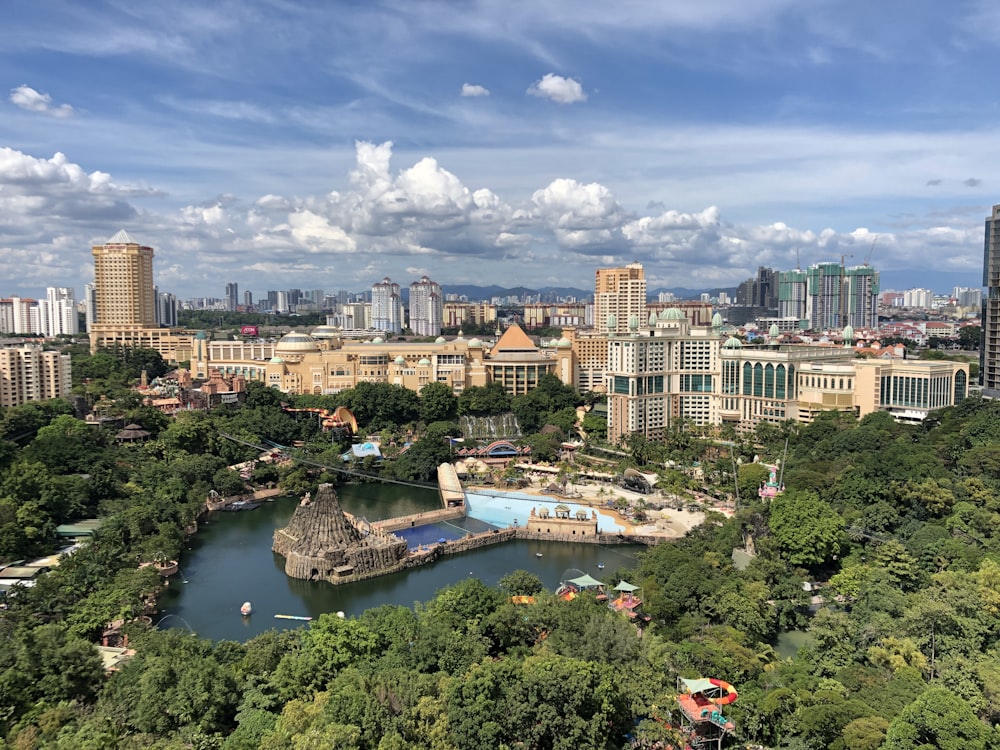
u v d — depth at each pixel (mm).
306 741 133125
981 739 137375
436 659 179625
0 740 150625
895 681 167250
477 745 142375
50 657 174125
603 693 154125
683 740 160625
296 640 194750
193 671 162750
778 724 161875
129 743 146875
